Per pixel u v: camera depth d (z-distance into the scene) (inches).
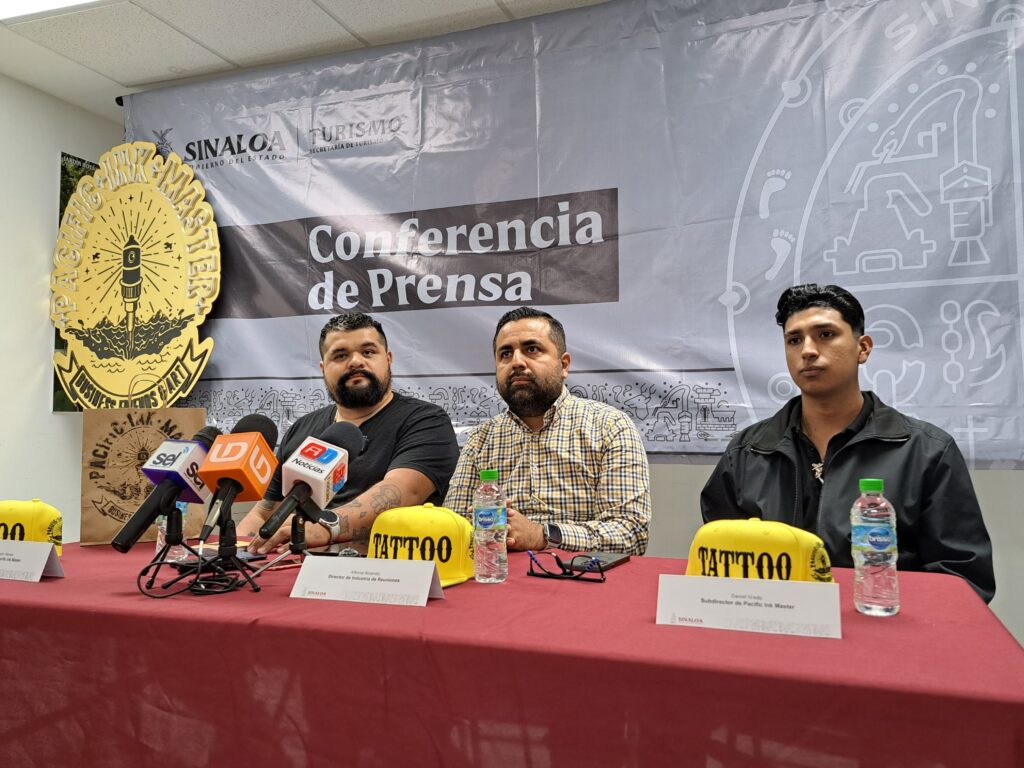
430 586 44.8
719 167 105.7
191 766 40.4
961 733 28.4
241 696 39.6
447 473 94.2
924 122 96.8
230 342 130.7
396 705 36.9
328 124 127.7
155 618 41.6
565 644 35.1
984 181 93.9
